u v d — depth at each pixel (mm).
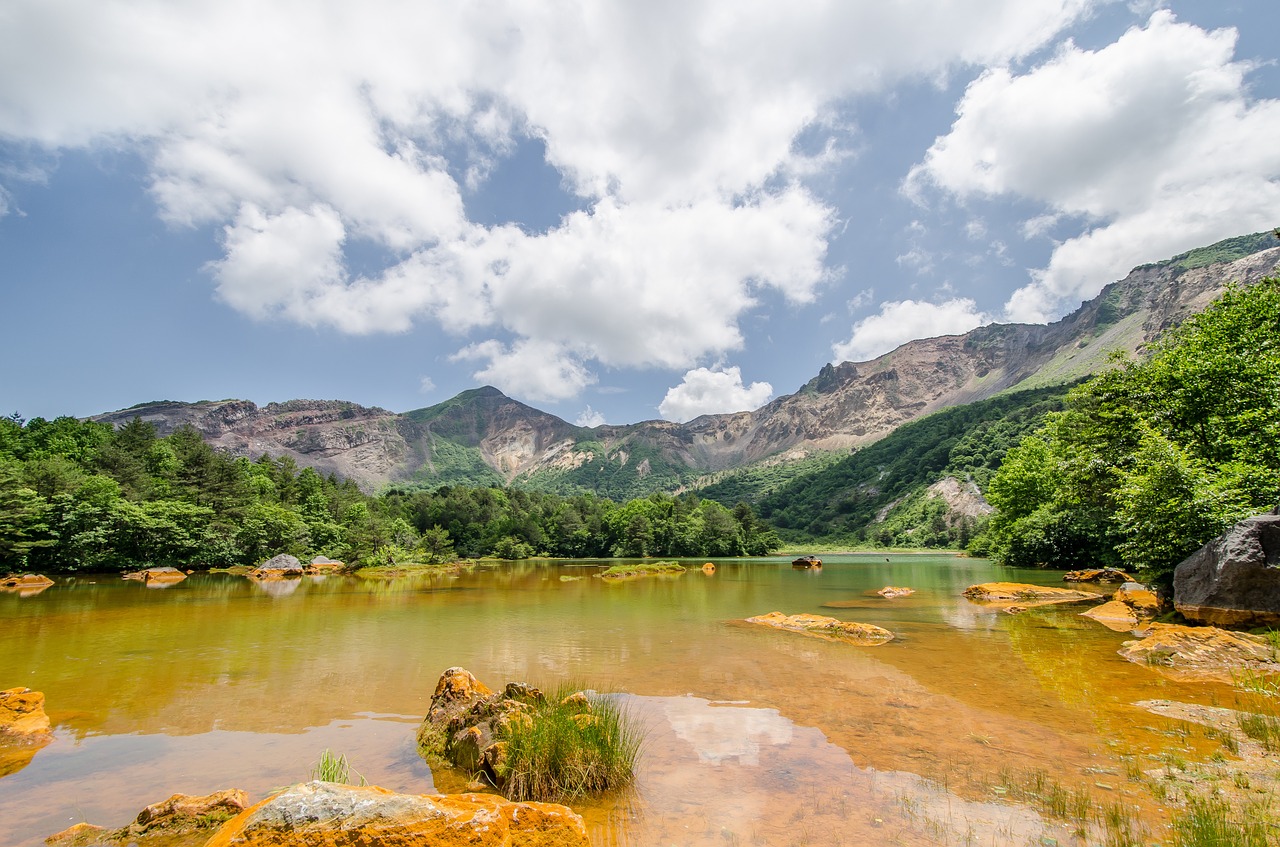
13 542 39688
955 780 6227
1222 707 8547
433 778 6590
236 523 55406
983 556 83062
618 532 107188
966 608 21469
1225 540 12883
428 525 110750
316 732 8125
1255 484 14391
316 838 3924
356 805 4168
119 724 8453
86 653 13758
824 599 25812
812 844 4906
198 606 23859
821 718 8484
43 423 76375
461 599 27031
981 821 5277
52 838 5105
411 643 14914
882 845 4875
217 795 5578
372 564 60594
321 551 64188
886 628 16766
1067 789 5922
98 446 73562
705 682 10680
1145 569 17516
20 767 6867
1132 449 21734
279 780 6508
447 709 8062
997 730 7836
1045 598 23312
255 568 50406
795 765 6727
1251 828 4871
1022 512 43125
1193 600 13445
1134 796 5723
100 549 44812
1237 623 12398
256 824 3980
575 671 11641
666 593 29859
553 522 109875
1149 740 7301
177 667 12188
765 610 21938
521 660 12742
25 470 47406
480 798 4938
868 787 6082
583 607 23359
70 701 9633
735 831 5168
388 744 7660
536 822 4648
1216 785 5910
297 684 10742
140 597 27828
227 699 9750
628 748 6785
